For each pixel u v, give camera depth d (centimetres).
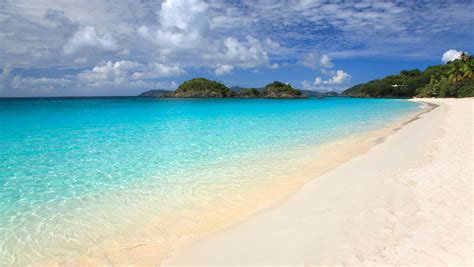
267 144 1332
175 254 461
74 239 514
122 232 537
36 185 784
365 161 958
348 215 540
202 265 423
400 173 781
